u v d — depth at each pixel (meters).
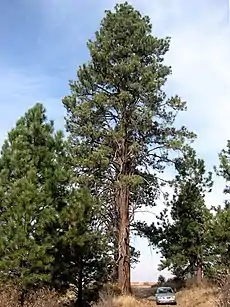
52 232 24.16
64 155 26.30
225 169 27.48
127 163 34.00
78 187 28.47
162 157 35.12
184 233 41.78
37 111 25.95
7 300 19.72
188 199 42.47
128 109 33.62
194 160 42.88
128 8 36.06
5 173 23.91
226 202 27.42
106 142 33.94
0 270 21.39
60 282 25.92
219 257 25.45
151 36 35.34
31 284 21.70
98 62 34.88
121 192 33.31
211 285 32.12
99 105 33.44
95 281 28.06
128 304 27.89
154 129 34.75
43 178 24.48
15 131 25.28
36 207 22.50
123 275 31.59
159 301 32.25
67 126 34.66
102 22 35.84
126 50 34.59
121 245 32.22
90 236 27.33
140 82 33.75
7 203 22.73
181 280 43.88
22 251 21.58
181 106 34.72
